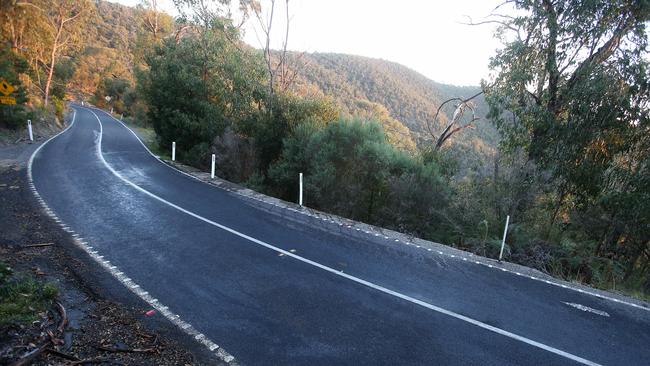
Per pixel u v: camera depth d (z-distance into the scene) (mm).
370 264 7566
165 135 21719
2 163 13562
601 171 11719
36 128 24344
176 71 20531
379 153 13312
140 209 10039
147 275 6254
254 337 4758
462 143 20500
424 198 12039
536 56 13039
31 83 36406
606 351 5164
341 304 5789
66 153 17719
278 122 18172
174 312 5188
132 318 4914
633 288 9492
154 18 37469
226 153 17938
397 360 4512
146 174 14938
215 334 4754
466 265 8047
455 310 5930
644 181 10477
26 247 6715
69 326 4453
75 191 11094
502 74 13828
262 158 18594
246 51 22484
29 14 30859
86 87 87312
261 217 10375
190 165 19578
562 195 12773
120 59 95812
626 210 10781
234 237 8508
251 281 6348
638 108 10992
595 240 12148
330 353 4543
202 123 19703
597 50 12352
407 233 11266
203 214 10141
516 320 5793
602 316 6215
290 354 4465
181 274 6402
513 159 12336
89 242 7410
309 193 14117
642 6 11125
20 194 10023
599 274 9422
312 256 7727
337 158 14172
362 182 13891
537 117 12633
